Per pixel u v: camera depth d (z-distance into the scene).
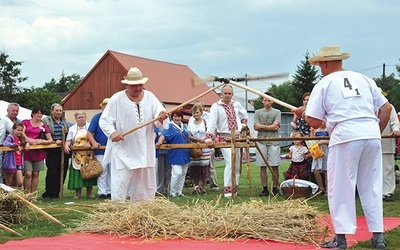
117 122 8.74
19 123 11.04
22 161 11.26
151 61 41.16
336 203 6.04
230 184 11.30
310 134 11.50
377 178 6.09
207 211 6.93
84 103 41.22
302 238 6.38
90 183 12.07
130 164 8.73
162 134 12.02
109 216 7.23
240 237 6.48
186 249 5.89
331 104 6.11
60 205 10.03
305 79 59.94
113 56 39.97
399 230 7.02
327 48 6.27
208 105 39.38
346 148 6.00
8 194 7.72
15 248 6.04
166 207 7.07
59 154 12.05
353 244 6.24
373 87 6.24
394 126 10.18
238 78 8.36
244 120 11.66
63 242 6.38
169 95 38.53
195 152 12.30
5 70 56.03
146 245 6.15
